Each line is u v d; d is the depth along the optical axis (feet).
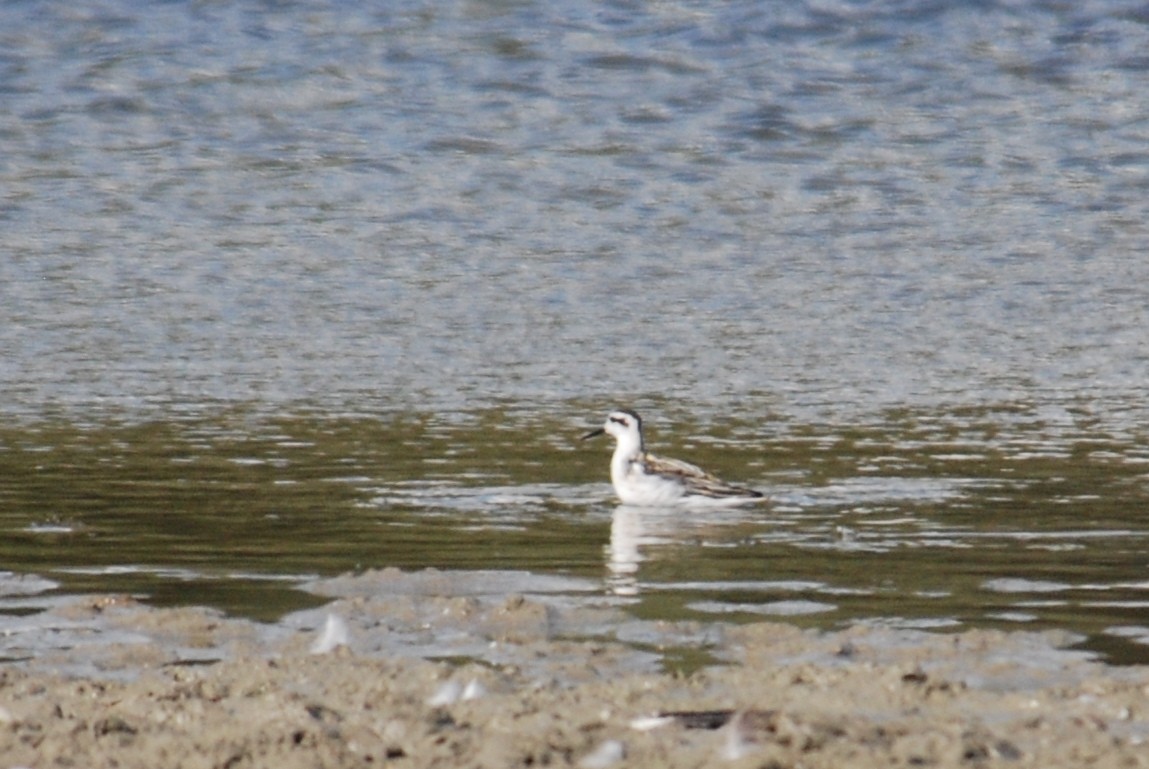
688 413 71.77
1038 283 101.45
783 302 97.04
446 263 107.24
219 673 35.91
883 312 94.48
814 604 42.52
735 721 31.53
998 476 59.57
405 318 92.68
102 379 77.56
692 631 39.73
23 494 55.83
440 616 40.88
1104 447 64.54
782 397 74.95
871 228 117.19
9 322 90.74
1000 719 32.81
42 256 107.86
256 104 150.30
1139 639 38.96
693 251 110.83
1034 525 51.98
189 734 31.71
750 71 156.66
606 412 71.82
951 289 100.12
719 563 47.39
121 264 106.01
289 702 33.01
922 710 33.37
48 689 34.73
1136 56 159.33
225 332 88.99
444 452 63.77
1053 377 78.89
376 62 159.43
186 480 58.18
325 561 47.24
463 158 136.67
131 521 52.08
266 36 164.86
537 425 69.26
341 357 83.30
